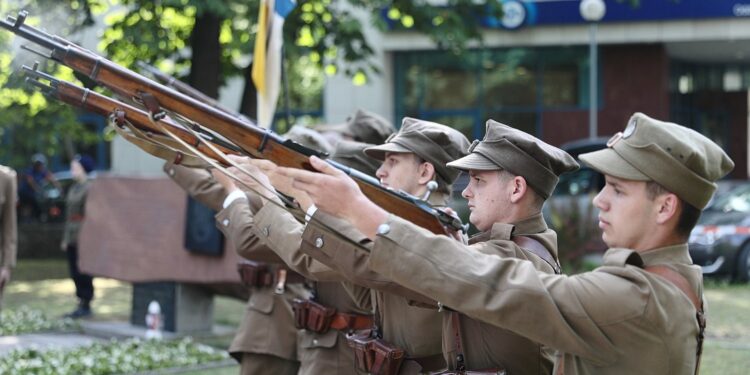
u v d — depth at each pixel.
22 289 30.53
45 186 43.31
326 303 10.12
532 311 5.59
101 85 6.67
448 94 47.81
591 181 30.83
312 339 10.12
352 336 8.69
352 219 5.93
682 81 52.09
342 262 6.59
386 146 8.91
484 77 47.47
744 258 28.38
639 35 44.72
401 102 48.00
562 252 27.52
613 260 5.73
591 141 32.31
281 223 8.06
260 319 11.82
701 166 5.70
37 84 6.81
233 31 28.28
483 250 6.92
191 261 20.31
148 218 21.25
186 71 29.78
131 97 6.65
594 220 27.61
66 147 50.34
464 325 7.02
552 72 46.88
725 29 43.88
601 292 5.59
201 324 21.03
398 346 8.34
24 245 39.91
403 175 8.89
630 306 5.56
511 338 6.96
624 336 5.59
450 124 47.81
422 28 28.80
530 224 7.19
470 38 29.67
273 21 13.08
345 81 47.00
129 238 21.58
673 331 5.63
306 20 27.78
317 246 6.63
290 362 11.82
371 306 9.06
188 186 10.30
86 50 6.66
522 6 44.94
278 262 9.50
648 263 5.83
